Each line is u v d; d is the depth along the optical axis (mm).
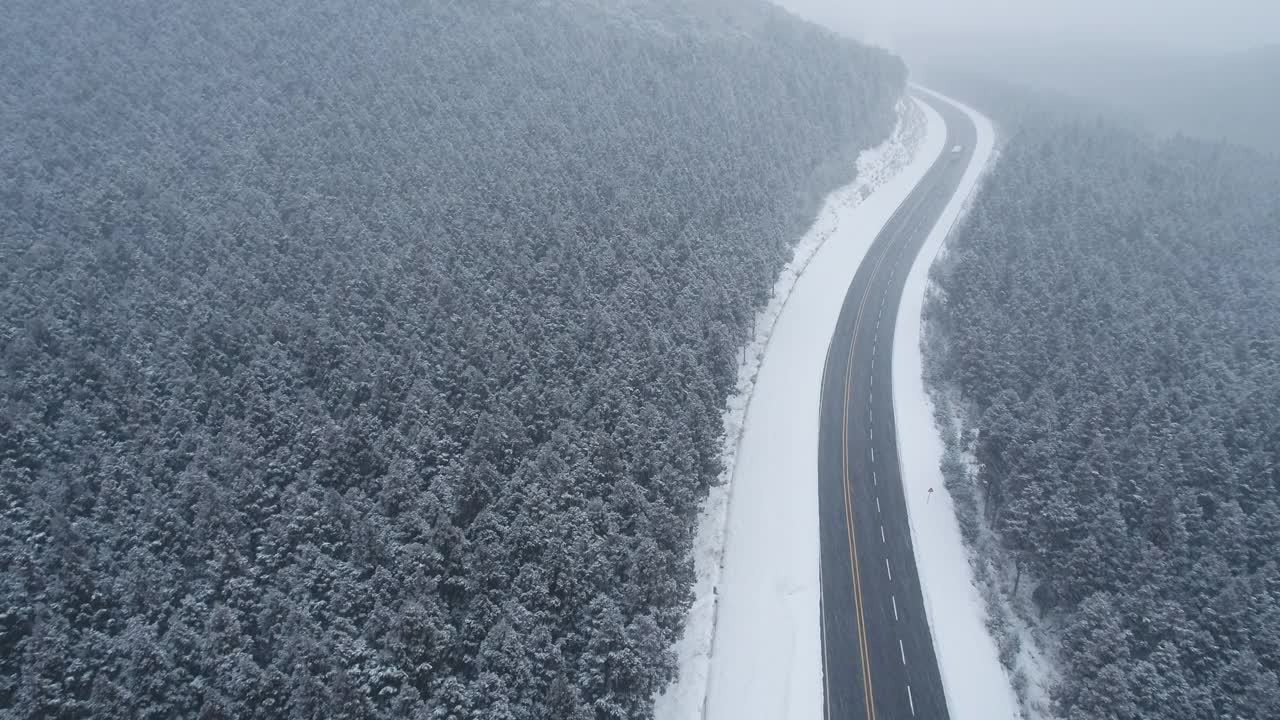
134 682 40500
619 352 64562
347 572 46719
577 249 77000
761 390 75812
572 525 49312
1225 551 49031
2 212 70938
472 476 50750
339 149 87812
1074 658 45281
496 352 63156
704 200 90438
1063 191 103375
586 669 43281
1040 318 75125
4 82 87250
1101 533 49656
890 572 55656
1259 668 42062
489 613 44062
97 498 50125
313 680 39625
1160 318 73500
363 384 59844
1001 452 59062
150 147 84250
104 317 63031
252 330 63594
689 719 45188
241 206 77938
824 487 64000
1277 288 80688
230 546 47219
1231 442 57812
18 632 42094
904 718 45000
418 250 75438
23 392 55312
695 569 55188
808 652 49406
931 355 81500
